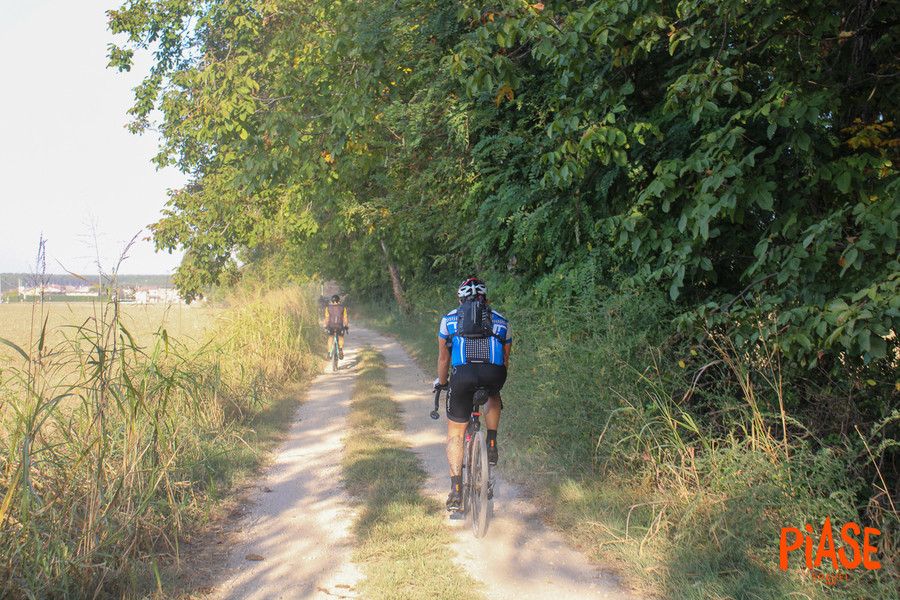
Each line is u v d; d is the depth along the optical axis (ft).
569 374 19.95
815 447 15.05
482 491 14.62
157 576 10.97
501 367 15.28
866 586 11.53
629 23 17.30
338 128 28.68
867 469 14.02
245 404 27.66
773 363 15.48
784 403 16.06
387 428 26.63
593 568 13.30
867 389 14.75
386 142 37.29
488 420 16.08
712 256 18.53
